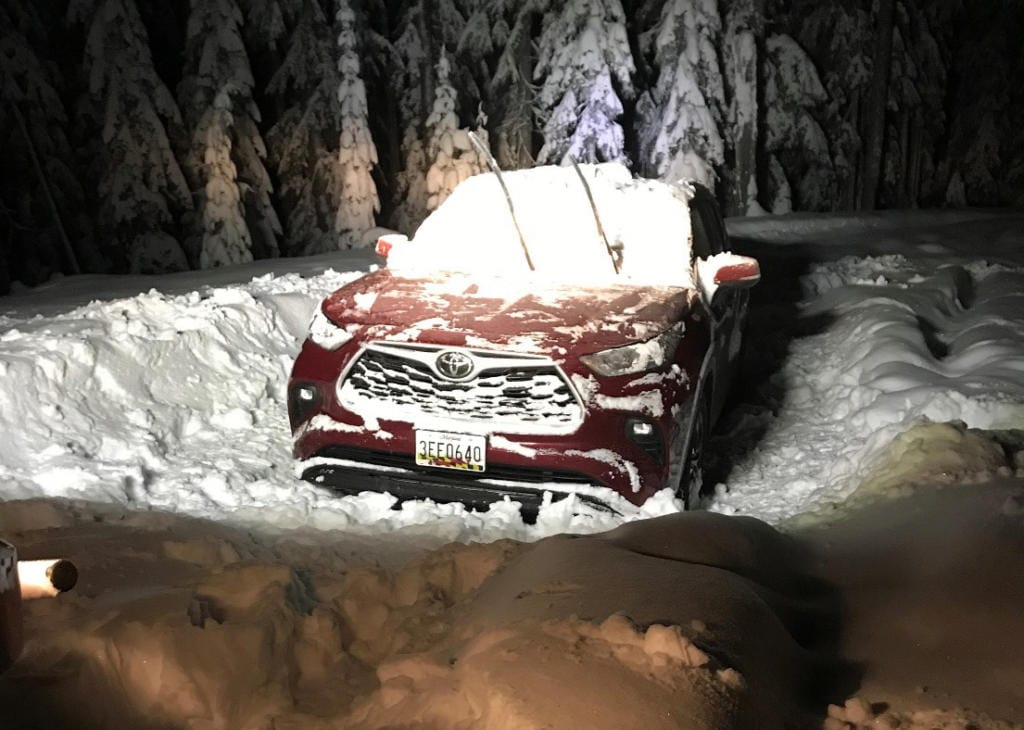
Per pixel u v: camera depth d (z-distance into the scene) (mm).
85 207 21516
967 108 26766
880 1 23484
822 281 11531
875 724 2770
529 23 20766
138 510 4883
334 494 5254
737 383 7656
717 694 2592
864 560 4180
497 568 3799
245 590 3445
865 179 24391
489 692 2600
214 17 20125
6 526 4457
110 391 6066
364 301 5340
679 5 19250
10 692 2746
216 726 2850
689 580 3232
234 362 7020
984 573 3787
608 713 2484
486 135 21438
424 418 4809
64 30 21656
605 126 19438
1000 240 15797
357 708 2875
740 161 20938
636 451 4738
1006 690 2979
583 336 4848
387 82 23375
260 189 21391
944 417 5848
